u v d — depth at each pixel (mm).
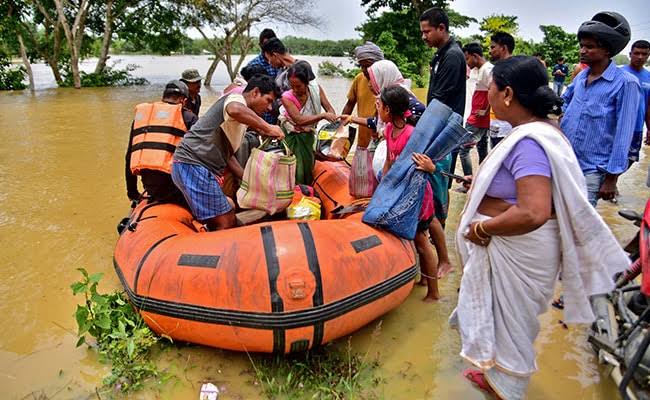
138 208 4586
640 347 2629
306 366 3305
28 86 24594
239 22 25375
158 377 3246
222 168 4102
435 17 4680
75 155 9047
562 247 2492
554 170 2344
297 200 4590
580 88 4047
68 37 23594
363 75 5688
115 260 3980
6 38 23203
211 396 3049
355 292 3271
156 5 26875
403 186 3740
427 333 3787
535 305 2627
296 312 3074
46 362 3393
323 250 3240
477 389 3186
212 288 3154
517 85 2449
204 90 22422
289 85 5316
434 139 3816
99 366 3357
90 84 25281
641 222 2955
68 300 4164
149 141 4414
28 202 6488
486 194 2617
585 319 2598
